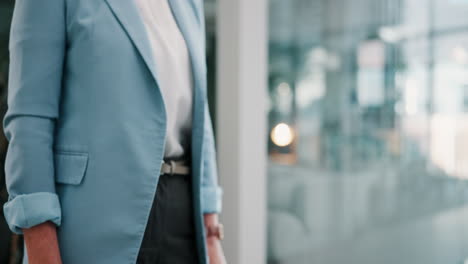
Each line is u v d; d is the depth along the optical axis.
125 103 0.84
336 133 2.45
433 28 2.46
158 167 0.86
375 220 2.46
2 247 2.54
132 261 0.83
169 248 0.92
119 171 0.83
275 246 2.43
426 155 2.47
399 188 2.47
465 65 2.49
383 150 2.46
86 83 0.84
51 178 0.83
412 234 2.47
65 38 0.86
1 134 2.49
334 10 2.44
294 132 2.43
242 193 2.33
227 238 2.36
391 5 2.44
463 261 2.50
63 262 0.83
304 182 2.45
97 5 0.87
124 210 0.83
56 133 0.87
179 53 0.97
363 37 2.44
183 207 0.95
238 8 2.31
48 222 0.82
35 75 0.82
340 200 2.46
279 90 2.42
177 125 0.96
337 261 2.47
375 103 2.45
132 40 0.86
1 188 2.50
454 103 2.48
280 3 2.42
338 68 2.44
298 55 2.43
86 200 0.83
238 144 2.32
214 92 2.60
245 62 2.32
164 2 0.99
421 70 2.46
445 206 2.49
